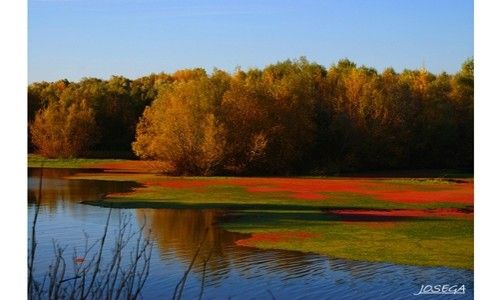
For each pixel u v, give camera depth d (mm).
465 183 35406
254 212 23500
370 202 26688
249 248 16422
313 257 15375
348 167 45875
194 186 33062
